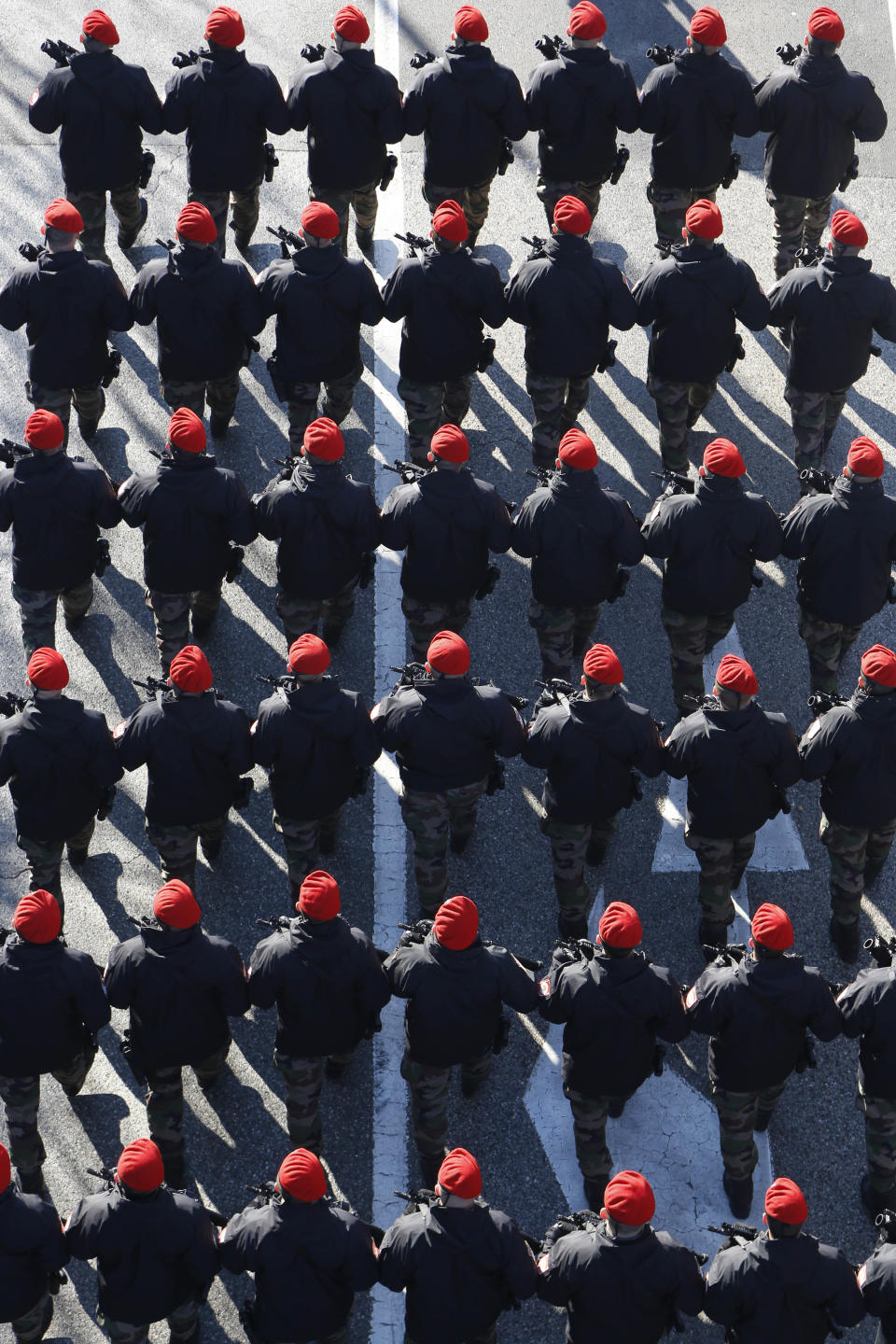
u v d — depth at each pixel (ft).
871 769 45.47
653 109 61.87
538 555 50.57
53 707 44.98
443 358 56.44
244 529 50.75
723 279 55.36
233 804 46.75
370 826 51.75
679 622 51.37
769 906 41.11
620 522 50.11
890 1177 43.21
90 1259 38.81
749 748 45.01
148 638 55.93
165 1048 41.57
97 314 55.98
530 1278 37.58
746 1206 43.78
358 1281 37.70
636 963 40.93
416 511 49.98
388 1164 44.68
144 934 41.34
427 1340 38.01
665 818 52.24
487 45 77.30
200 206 55.31
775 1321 37.17
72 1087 44.83
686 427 58.85
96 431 61.77
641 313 56.29
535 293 55.31
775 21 78.79
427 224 70.08
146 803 48.70
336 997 41.27
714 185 63.67
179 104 61.41
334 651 56.03
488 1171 44.65
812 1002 41.14
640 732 45.29
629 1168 44.91
